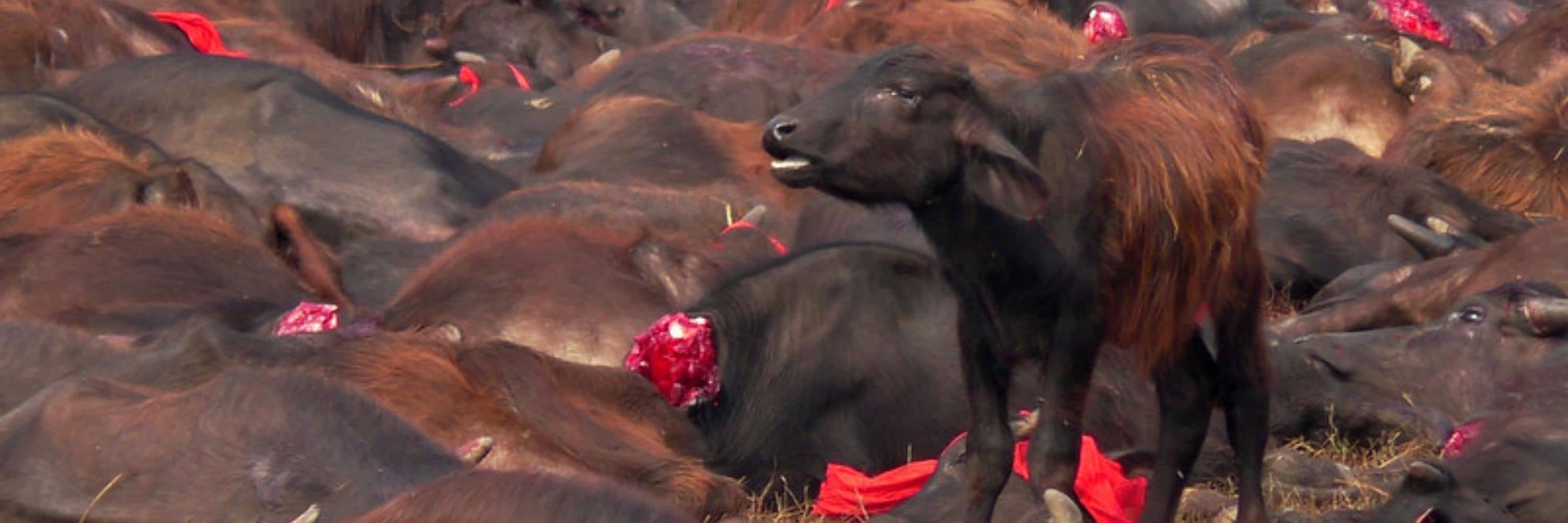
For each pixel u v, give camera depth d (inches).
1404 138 871.1
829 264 568.4
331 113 753.0
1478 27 1251.2
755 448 546.6
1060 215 416.2
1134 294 423.8
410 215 725.3
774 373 554.3
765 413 549.6
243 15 1077.8
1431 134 859.4
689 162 775.1
